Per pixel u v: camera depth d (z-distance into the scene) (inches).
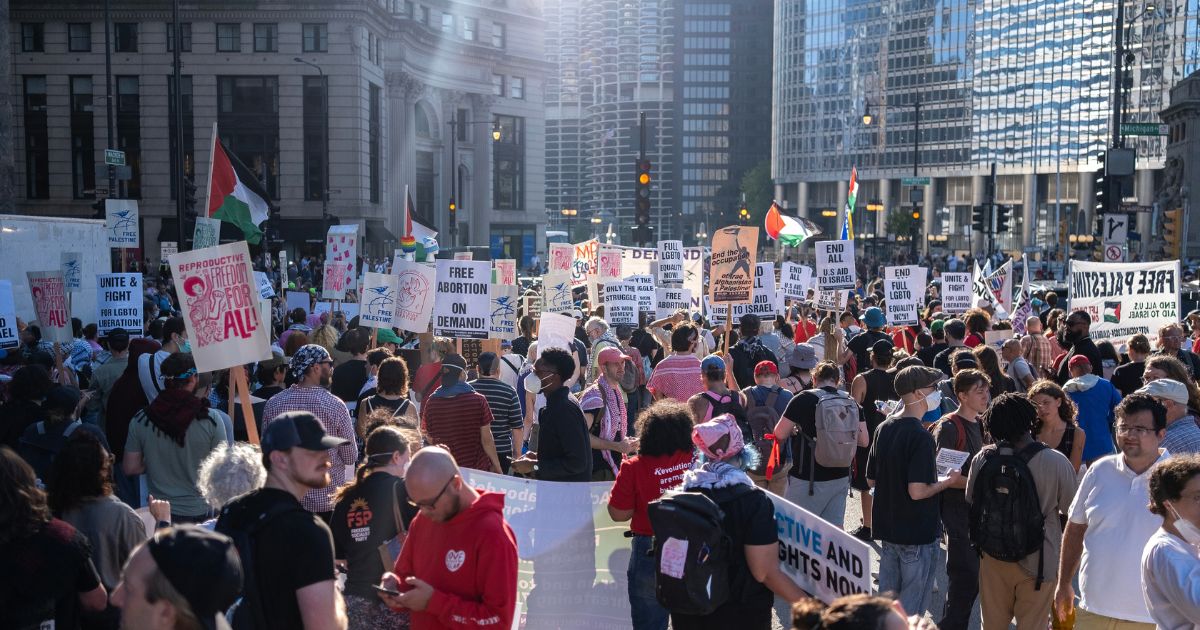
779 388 385.4
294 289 1126.4
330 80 2618.1
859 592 183.6
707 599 193.5
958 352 423.2
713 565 194.1
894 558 283.7
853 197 1024.2
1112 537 225.0
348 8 2583.7
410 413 329.4
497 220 3614.7
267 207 856.9
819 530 193.8
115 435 374.0
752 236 495.2
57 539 184.4
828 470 355.9
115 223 892.6
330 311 765.9
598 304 776.9
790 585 199.2
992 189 2144.4
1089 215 5187.0
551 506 265.0
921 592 283.1
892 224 4766.2
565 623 262.8
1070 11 5142.7
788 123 6501.0
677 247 749.9
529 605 261.9
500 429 358.9
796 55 6412.4
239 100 2620.6
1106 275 549.0
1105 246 935.7
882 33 5949.8
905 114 5871.1
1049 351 526.0
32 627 180.4
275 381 392.2
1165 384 291.1
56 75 2610.7
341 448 294.0
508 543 189.5
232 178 745.0
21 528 180.9
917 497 272.1
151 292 1020.5
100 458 219.3
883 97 5964.6
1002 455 254.4
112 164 1223.5
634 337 563.8
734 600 202.4
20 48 2608.3
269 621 164.6
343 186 2640.3
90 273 1013.2
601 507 266.7
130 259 1802.4
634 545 260.5
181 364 297.7
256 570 164.9
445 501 185.9
